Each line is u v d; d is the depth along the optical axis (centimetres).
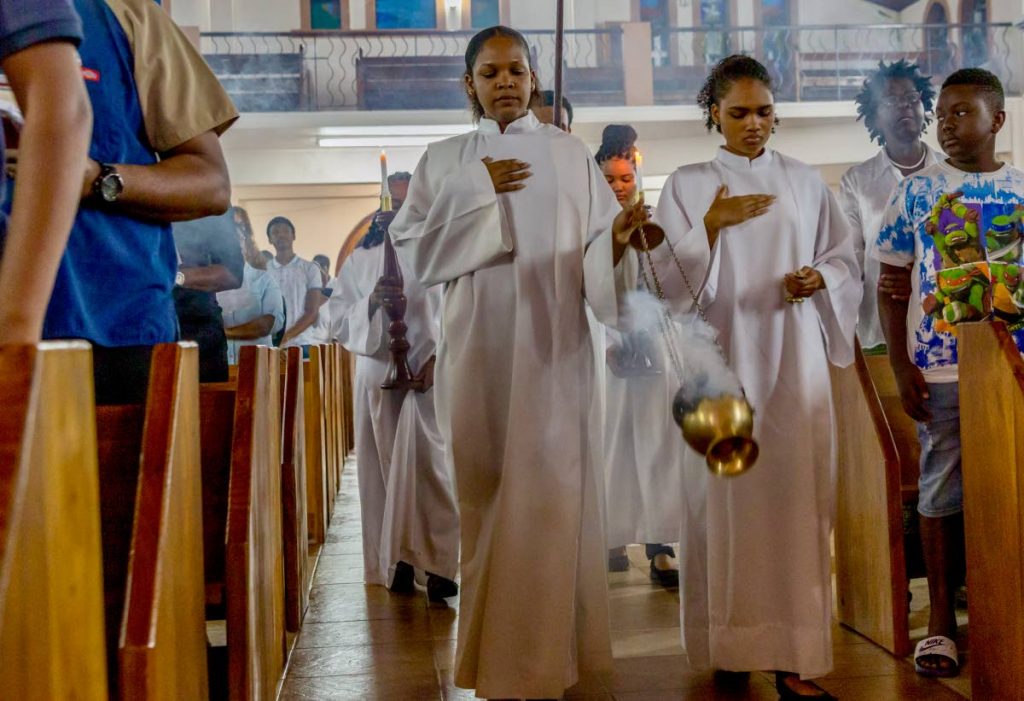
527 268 298
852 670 332
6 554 103
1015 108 1568
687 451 322
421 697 321
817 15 1927
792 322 314
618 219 278
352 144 1752
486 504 301
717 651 310
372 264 497
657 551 466
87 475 145
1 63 141
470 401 301
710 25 1908
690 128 1733
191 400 199
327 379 678
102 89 203
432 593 448
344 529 641
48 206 134
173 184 203
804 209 321
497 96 310
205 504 252
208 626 416
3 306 129
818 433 312
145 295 206
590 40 1833
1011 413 269
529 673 285
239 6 1906
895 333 350
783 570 306
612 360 465
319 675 346
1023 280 336
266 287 611
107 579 181
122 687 154
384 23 1928
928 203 341
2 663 109
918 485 373
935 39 1783
